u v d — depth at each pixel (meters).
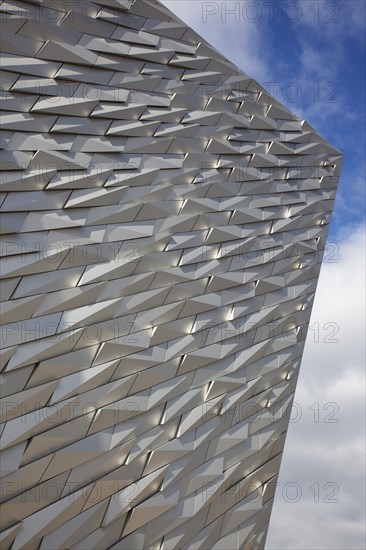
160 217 19.53
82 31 17.27
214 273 21.45
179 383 19.36
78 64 17.12
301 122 26.72
